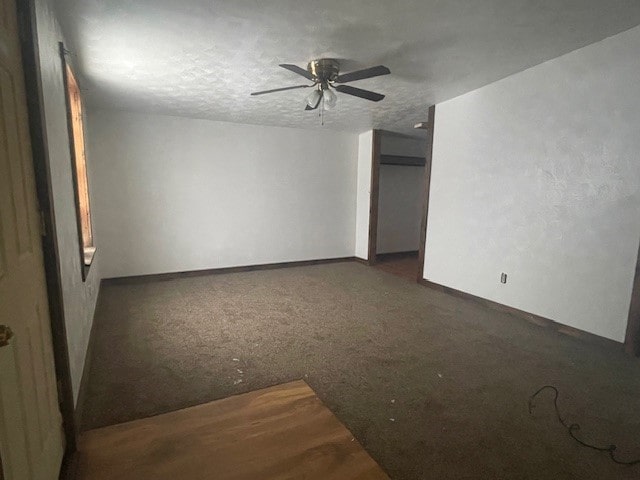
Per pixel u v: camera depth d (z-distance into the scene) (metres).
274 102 3.98
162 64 2.88
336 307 3.62
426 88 3.61
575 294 2.91
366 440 1.68
